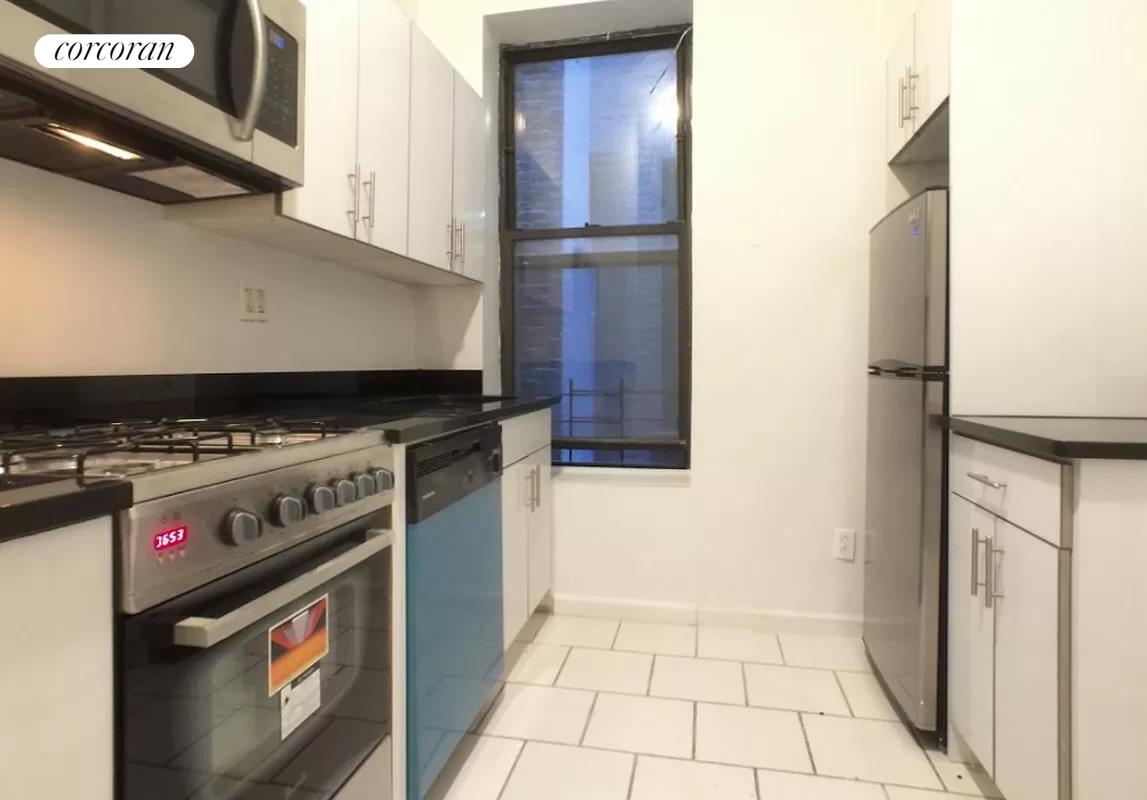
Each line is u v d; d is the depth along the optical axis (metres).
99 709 0.68
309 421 1.25
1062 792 1.15
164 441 0.93
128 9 0.97
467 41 2.52
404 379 2.57
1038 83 1.60
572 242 2.74
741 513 2.44
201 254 1.60
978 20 1.62
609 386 2.73
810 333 2.36
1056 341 1.60
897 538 1.83
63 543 0.64
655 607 2.52
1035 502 1.23
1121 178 1.58
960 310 1.61
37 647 0.62
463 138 2.31
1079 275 1.59
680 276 2.60
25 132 1.04
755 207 2.38
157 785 0.75
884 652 1.95
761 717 1.84
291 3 1.34
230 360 1.69
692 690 1.99
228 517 0.85
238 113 1.18
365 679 1.20
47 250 1.25
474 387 2.56
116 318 1.38
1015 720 1.30
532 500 2.27
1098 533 1.14
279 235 1.66
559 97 2.75
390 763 1.29
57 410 1.27
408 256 1.92
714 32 2.39
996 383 1.62
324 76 1.51
